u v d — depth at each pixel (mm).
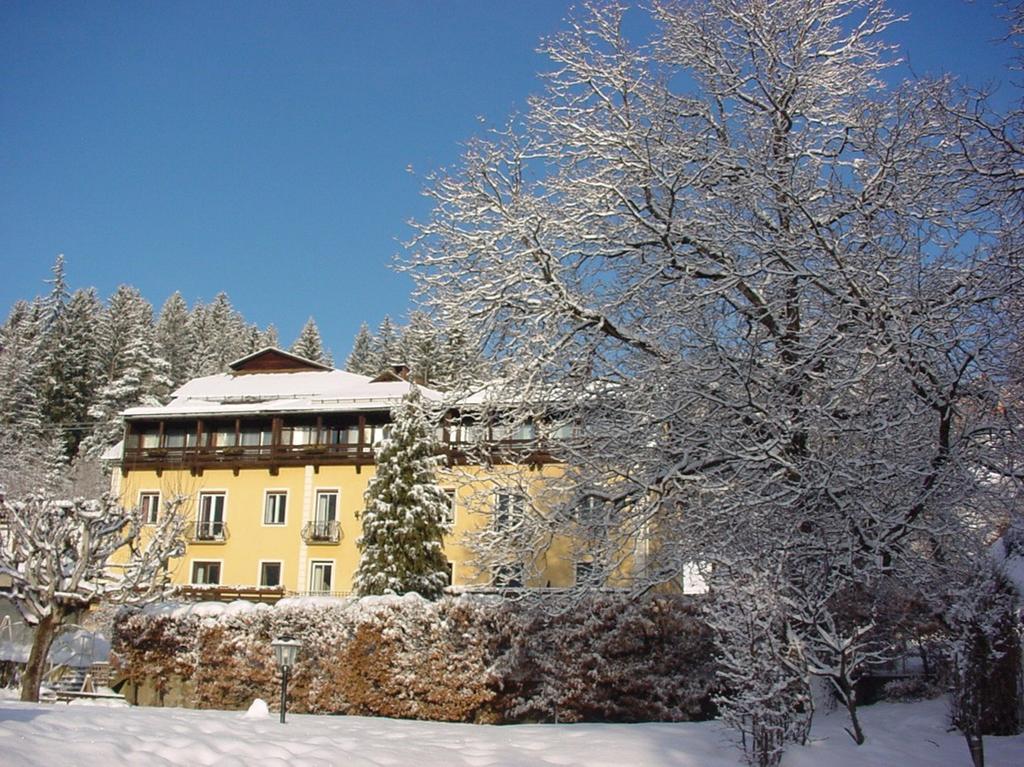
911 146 14023
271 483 41062
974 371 12906
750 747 11898
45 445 63562
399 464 33094
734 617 11422
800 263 13938
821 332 13680
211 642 20000
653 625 17562
